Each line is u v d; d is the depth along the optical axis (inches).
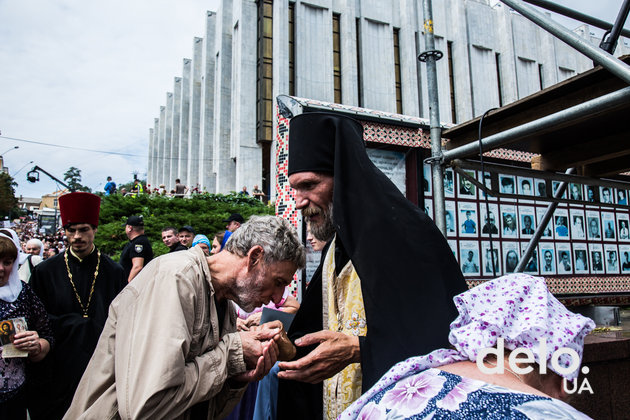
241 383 58.8
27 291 103.5
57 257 117.7
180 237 247.9
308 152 66.3
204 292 54.2
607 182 114.7
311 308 76.2
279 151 157.6
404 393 27.9
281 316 84.7
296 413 72.4
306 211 68.2
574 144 107.6
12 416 95.8
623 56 67.3
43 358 101.7
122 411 44.9
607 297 169.9
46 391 103.8
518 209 163.2
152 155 1930.4
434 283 45.3
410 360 31.2
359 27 1091.3
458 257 150.6
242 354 54.3
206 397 50.0
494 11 1234.6
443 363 30.7
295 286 146.6
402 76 1117.7
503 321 29.7
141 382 44.7
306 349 70.3
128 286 53.2
